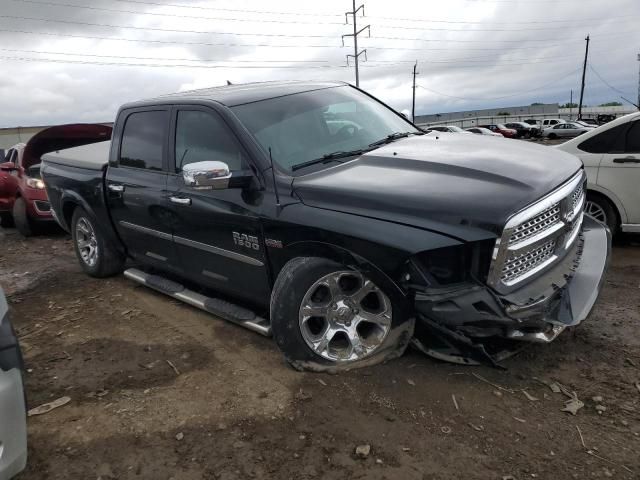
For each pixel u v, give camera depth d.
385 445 2.81
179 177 4.38
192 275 4.55
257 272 3.84
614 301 4.57
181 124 4.46
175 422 3.14
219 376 3.63
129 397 3.45
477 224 2.92
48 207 9.10
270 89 4.53
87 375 3.80
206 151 4.18
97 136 9.36
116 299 5.36
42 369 3.93
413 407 3.10
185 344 4.18
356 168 3.66
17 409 2.30
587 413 3.00
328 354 3.49
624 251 6.12
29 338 4.54
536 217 3.12
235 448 2.87
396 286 3.10
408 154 3.74
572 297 3.41
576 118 67.44
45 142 9.28
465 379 3.36
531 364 3.53
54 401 3.45
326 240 3.27
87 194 5.59
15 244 8.99
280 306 3.42
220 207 3.92
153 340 4.30
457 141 4.14
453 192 3.09
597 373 3.40
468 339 3.12
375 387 3.29
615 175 6.02
